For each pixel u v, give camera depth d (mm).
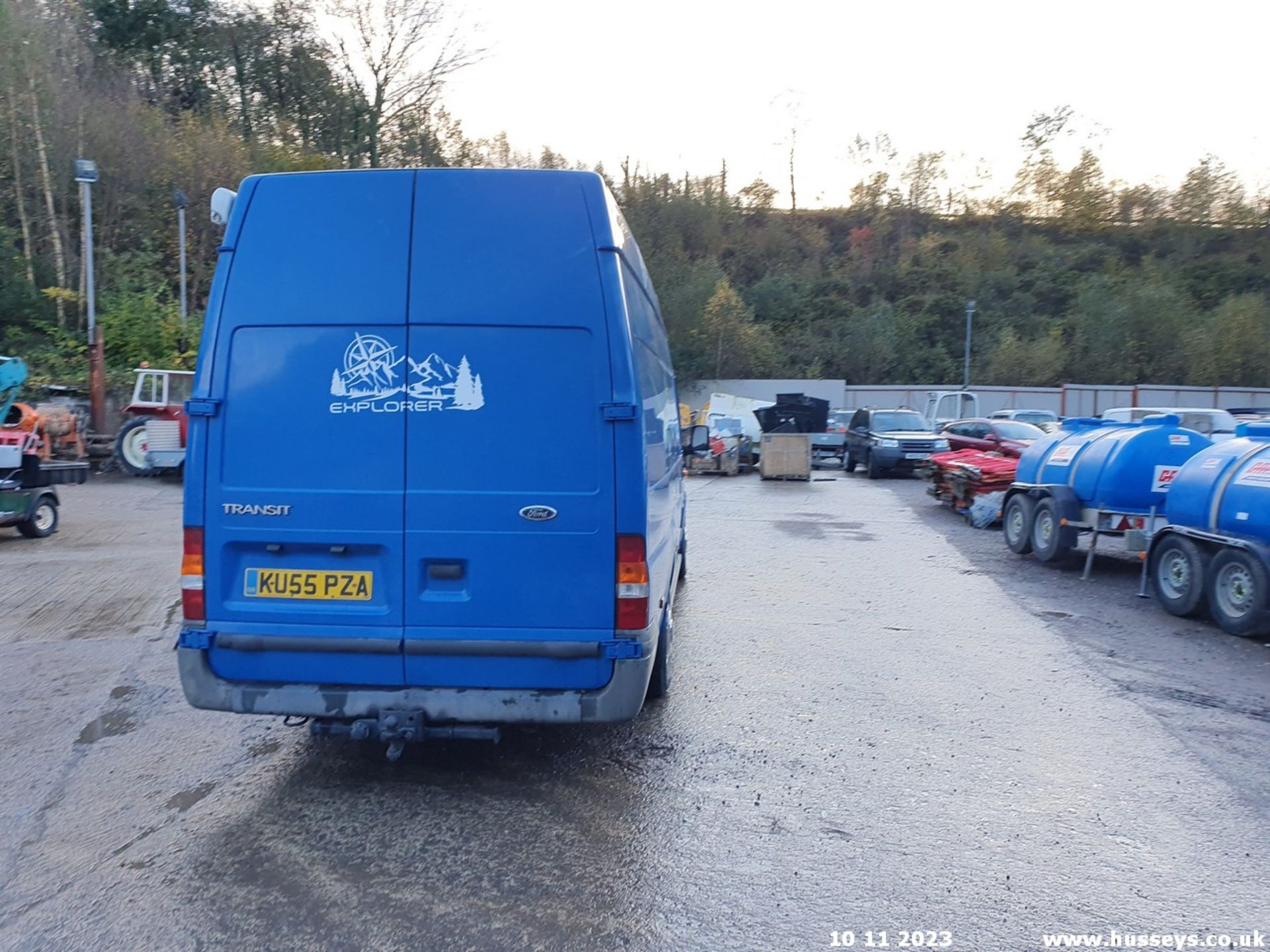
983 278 56344
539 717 4465
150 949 3469
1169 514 9766
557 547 4438
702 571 11609
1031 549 12664
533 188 4484
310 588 4500
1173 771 5363
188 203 29969
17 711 6176
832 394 41250
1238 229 64250
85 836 4402
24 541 13031
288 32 40938
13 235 29188
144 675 6969
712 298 44312
